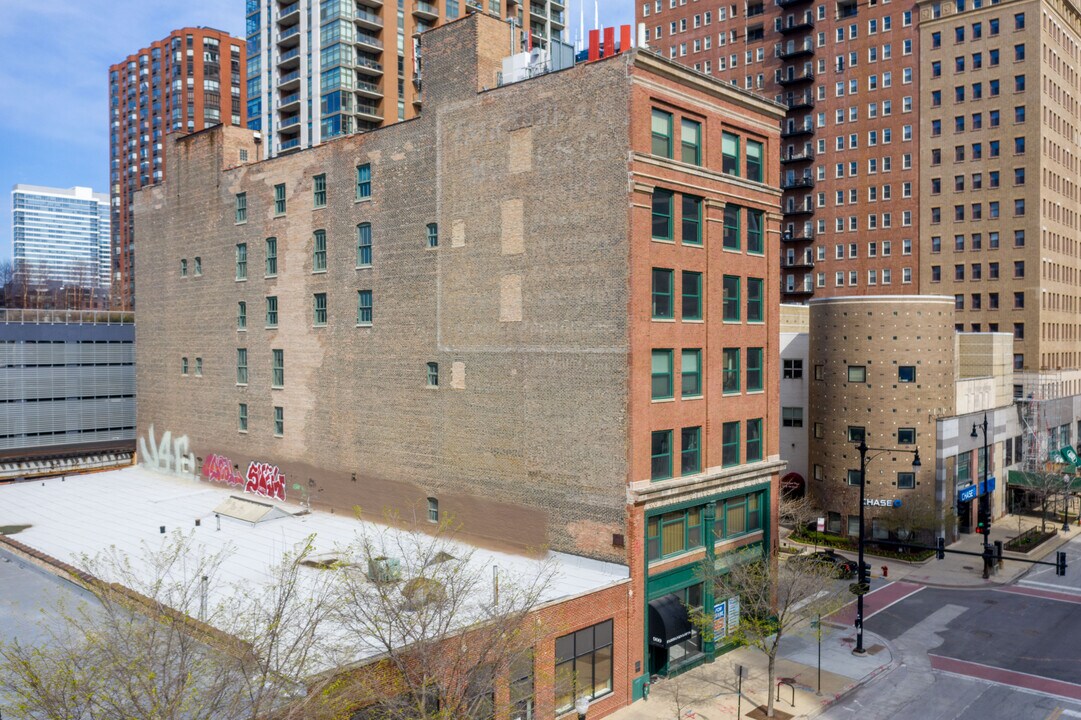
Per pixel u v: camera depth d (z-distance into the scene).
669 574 35.03
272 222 50.09
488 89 37.91
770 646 36.59
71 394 67.56
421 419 41.28
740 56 108.00
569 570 34.06
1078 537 62.34
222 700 20.36
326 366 46.59
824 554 50.59
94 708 20.88
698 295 36.53
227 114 176.38
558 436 35.34
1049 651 38.88
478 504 38.72
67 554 37.44
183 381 57.75
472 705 25.33
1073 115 92.31
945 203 89.94
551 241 35.47
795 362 63.94
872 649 39.09
